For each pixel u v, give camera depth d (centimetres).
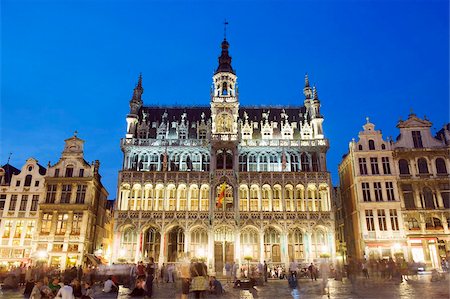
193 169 5625
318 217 5178
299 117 6259
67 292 1591
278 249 5181
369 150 5531
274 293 2528
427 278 3541
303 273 4628
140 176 5369
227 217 5166
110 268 3347
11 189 5378
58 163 5484
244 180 5366
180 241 5194
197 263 1925
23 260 5047
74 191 5325
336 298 2070
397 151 5459
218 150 5556
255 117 6288
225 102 5853
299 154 5706
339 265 4272
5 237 5169
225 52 6475
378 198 5297
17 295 2497
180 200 5353
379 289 2548
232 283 3756
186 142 5712
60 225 5166
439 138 5772
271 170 5638
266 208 5341
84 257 5103
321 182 5384
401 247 5034
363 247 5088
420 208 5200
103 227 6309
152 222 5116
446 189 5306
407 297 1998
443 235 5084
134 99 6128
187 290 1852
